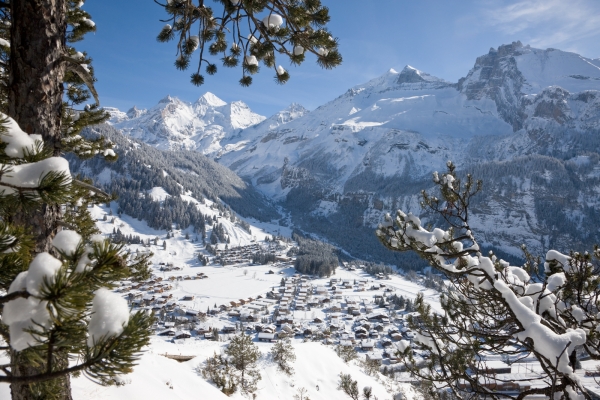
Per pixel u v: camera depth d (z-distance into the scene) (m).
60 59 3.53
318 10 4.82
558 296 4.71
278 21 4.91
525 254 5.50
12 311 1.62
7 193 1.88
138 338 1.63
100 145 8.02
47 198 1.87
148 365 11.82
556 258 4.97
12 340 1.62
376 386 22.02
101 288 1.75
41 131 3.37
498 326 4.76
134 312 1.76
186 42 6.51
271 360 21.30
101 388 7.80
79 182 3.30
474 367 4.55
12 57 3.36
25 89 3.31
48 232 3.37
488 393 4.29
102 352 1.60
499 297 4.19
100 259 1.65
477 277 4.70
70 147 7.27
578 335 3.29
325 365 22.98
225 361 17.97
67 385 3.48
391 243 4.99
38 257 1.62
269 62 6.27
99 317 1.64
